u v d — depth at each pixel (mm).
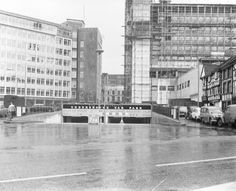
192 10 95062
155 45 93562
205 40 94812
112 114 50906
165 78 89250
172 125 40156
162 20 94000
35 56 99312
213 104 54500
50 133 24438
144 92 86188
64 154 12359
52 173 8648
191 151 13555
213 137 21312
